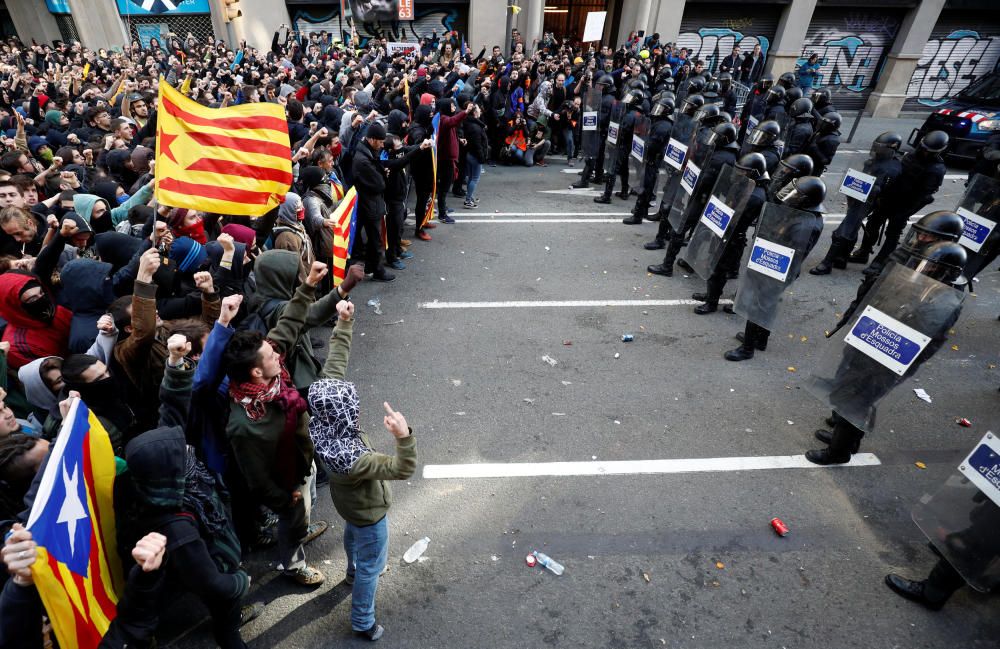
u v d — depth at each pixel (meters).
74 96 11.48
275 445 2.82
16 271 3.81
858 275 8.09
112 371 3.29
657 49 17.36
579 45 22.50
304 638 3.16
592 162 11.20
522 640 3.19
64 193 4.95
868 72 20.61
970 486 3.14
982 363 6.07
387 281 7.40
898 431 4.99
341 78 11.95
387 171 6.96
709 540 3.85
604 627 3.27
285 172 3.68
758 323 5.62
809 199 4.98
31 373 3.04
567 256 8.31
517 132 12.59
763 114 11.57
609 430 4.85
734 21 20.25
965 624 3.37
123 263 4.38
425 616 3.30
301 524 3.23
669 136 8.51
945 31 19.70
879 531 3.98
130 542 2.33
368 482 2.72
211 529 2.49
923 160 7.18
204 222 5.25
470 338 6.18
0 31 22.84
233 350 2.67
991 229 6.48
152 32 21.28
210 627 3.19
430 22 21.44
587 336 6.30
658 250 8.61
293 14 21.41
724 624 3.31
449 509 4.04
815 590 3.54
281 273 3.76
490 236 8.95
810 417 5.11
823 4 19.44
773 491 4.28
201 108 3.45
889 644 3.24
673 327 6.54
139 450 2.14
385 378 5.45
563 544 3.79
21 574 1.74
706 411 5.13
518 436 4.74
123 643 2.11
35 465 2.49
